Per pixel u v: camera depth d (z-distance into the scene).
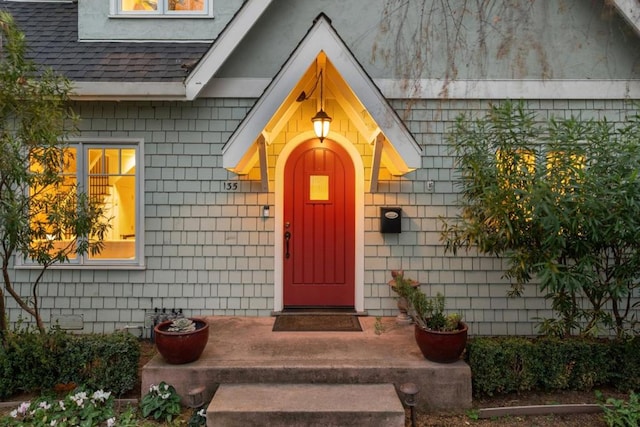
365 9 5.54
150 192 5.54
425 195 5.58
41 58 5.54
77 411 3.73
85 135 5.50
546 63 5.41
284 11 5.54
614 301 4.19
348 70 4.67
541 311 5.49
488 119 4.84
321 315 5.57
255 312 5.59
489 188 3.88
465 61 5.53
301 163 5.77
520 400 4.02
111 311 5.52
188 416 3.78
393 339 4.71
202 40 6.10
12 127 4.57
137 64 5.53
